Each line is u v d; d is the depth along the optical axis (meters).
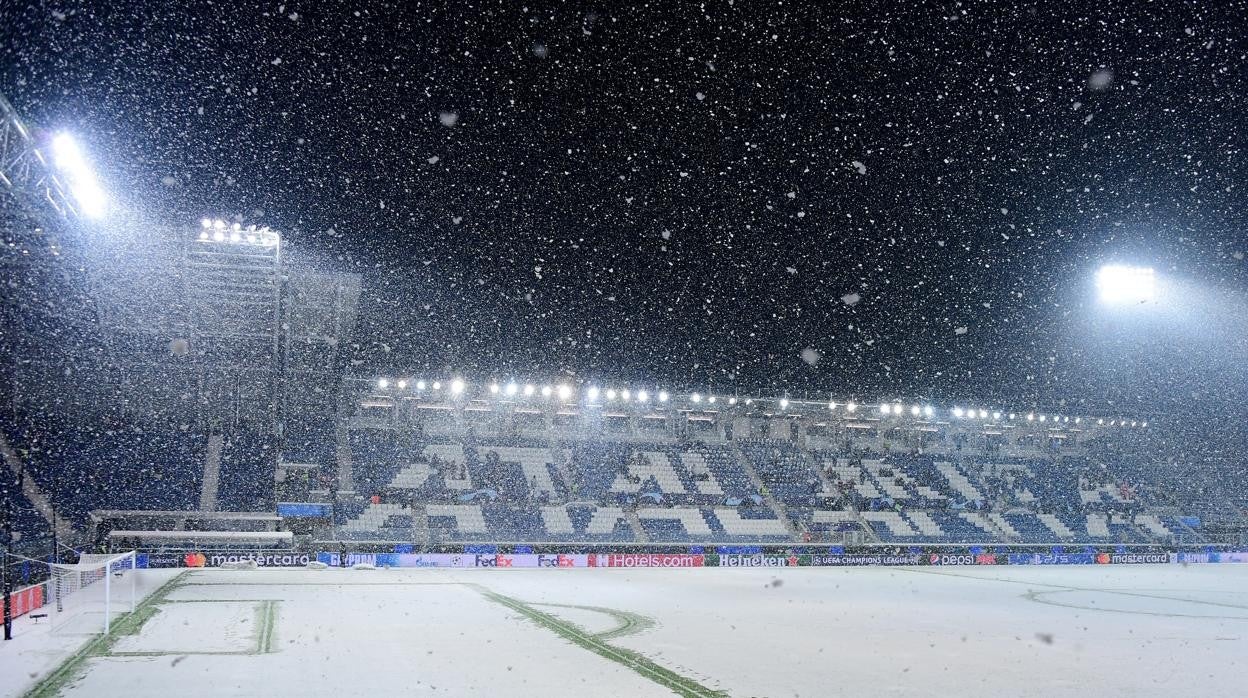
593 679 15.12
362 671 15.41
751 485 59.41
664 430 63.41
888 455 65.19
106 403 48.28
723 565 50.94
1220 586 38.94
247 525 46.44
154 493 46.25
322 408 54.22
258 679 14.55
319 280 48.47
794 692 14.37
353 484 52.34
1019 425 68.44
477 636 20.34
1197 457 66.31
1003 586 38.44
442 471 54.81
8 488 43.28
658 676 15.56
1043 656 18.55
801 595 33.09
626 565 49.75
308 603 27.31
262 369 50.03
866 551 54.00
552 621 23.73
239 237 40.94
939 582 40.47
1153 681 15.77
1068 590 36.50
